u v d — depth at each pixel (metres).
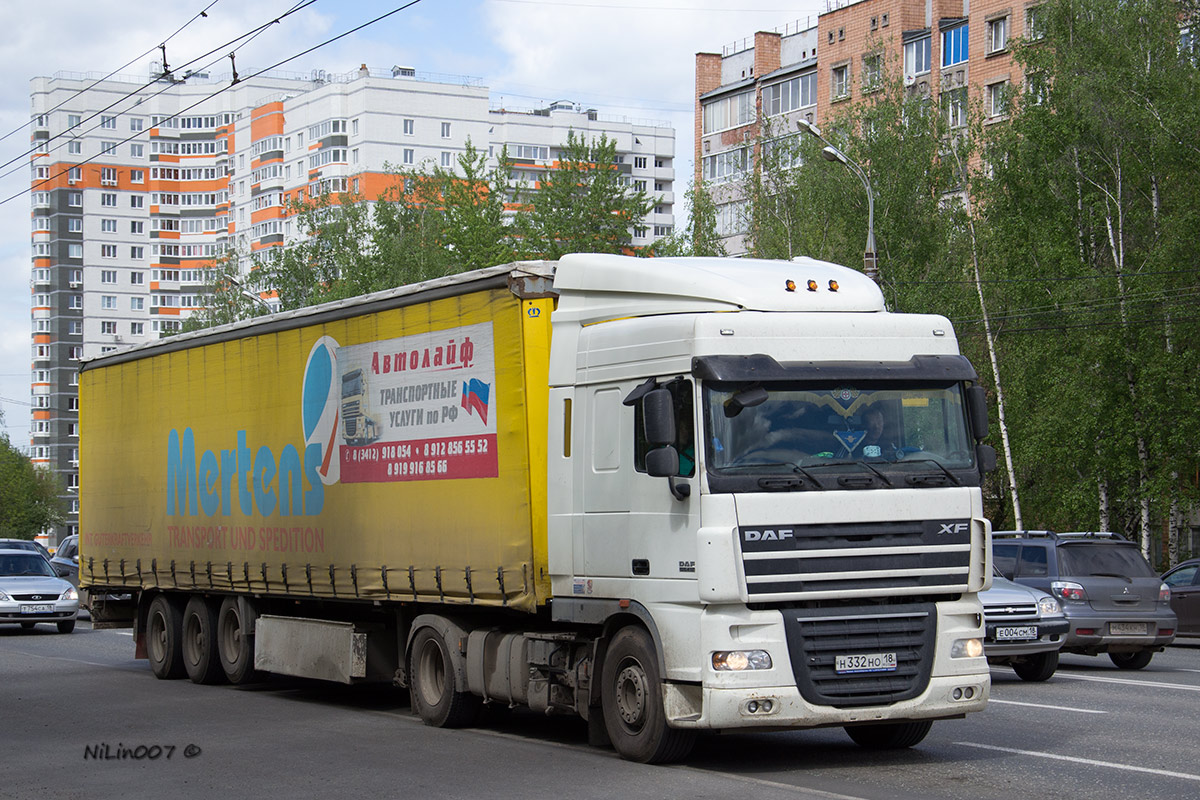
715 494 9.48
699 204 49.97
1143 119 34.72
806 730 12.25
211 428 17.00
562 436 11.09
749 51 71.31
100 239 122.00
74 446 126.12
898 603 9.95
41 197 125.00
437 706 12.55
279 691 16.50
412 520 12.87
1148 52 36.03
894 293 41.72
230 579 16.42
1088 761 10.32
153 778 10.00
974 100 43.72
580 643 11.03
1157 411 33.06
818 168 45.88
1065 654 22.45
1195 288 33.09
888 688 9.77
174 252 121.12
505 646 11.73
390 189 70.25
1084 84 35.56
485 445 11.81
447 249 57.28
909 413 10.12
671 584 9.77
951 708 9.95
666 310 10.45
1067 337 34.84
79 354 125.44
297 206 70.88
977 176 40.09
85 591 20.44
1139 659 19.02
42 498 110.19
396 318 13.28
